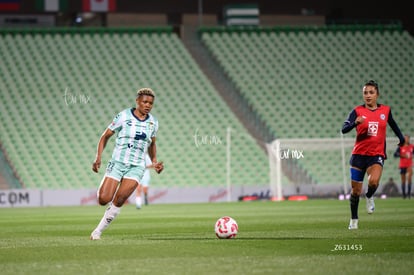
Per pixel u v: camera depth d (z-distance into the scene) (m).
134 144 42.59
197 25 169.12
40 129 143.38
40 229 57.81
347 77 163.12
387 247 36.28
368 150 47.84
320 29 171.62
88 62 156.00
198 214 80.31
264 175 143.88
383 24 177.38
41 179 135.12
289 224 58.09
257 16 169.38
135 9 161.00
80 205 125.62
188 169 142.50
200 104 153.50
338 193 137.50
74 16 167.00
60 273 28.19
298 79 161.12
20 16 158.62
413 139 133.38
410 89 163.88
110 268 29.42
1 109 144.88
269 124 152.62
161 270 28.66
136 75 155.62
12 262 32.09
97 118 147.25
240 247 37.56
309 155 146.12
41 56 154.88
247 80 159.62
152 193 131.00
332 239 41.28
